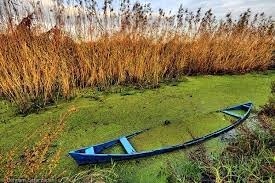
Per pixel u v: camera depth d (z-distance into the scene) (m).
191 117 5.33
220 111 5.61
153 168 3.70
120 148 4.22
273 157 3.37
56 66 6.39
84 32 6.88
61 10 6.68
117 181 3.41
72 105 5.91
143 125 5.03
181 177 3.37
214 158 3.59
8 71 6.34
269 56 9.36
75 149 4.22
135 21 7.32
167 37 7.98
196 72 8.54
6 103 5.98
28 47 6.30
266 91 7.13
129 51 7.24
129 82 7.27
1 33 6.49
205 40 8.46
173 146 4.07
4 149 4.26
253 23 8.91
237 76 8.59
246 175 3.27
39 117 5.36
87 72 6.94
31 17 6.69
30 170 3.39
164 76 7.97
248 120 5.14
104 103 6.05
